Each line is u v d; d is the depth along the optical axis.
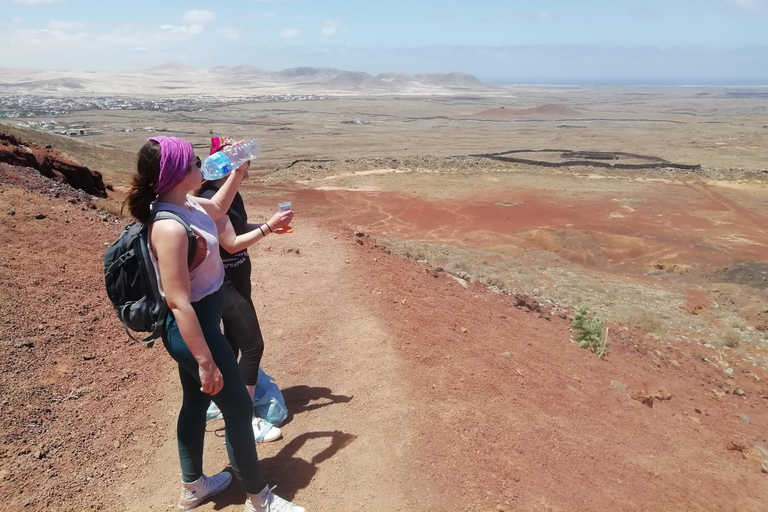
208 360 2.93
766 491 5.88
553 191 40.22
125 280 2.89
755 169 52.50
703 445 6.87
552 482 4.51
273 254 9.37
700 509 5.04
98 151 48.25
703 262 24.16
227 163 3.75
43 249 7.85
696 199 38.34
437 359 6.05
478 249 22.22
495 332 7.84
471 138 93.06
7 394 4.58
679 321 15.46
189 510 3.65
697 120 137.50
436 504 3.91
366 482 4.01
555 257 22.86
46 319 6.04
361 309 6.96
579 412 6.18
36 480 3.76
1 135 14.58
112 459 4.14
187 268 2.88
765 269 21.98
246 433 3.33
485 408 5.31
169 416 4.79
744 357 13.37
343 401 5.00
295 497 3.80
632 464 5.44
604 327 13.09
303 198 36.22
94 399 4.89
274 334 6.30
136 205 2.85
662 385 8.98
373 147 78.94
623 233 29.92
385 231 29.39
